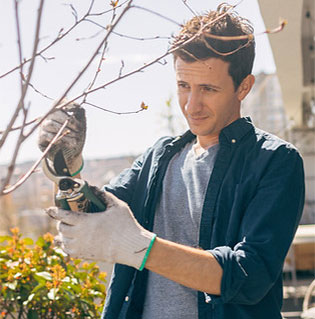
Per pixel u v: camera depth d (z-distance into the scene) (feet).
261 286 4.88
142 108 4.60
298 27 18.81
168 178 5.99
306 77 28.73
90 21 4.48
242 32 5.59
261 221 5.05
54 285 8.62
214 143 5.89
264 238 4.97
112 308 5.80
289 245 5.09
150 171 6.08
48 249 9.58
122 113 4.56
